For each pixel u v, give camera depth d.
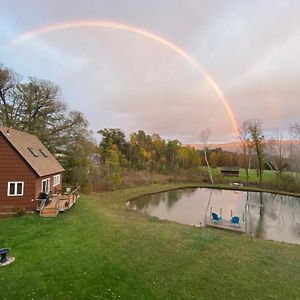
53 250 13.30
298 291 10.67
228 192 53.06
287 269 12.96
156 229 19.47
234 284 10.94
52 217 20.86
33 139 30.52
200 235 18.47
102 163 61.78
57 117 42.56
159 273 11.51
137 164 76.56
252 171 79.38
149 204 37.06
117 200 35.72
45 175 24.41
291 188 53.25
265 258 14.39
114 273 11.16
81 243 14.71
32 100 39.78
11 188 21.67
